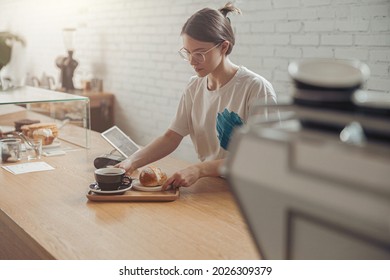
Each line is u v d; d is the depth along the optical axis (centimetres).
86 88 565
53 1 657
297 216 58
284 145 56
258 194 60
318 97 59
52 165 228
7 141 237
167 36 467
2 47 409
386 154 48
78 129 267
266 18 363
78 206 169
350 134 56
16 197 179
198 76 205
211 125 219
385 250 51
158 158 223
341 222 52
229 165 62
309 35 333
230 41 200
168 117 483
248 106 202
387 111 57
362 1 297
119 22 534
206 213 163
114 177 176
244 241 139
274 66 362
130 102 534
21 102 247
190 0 432
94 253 130
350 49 308
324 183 53
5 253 192
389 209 48
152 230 147
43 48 698
